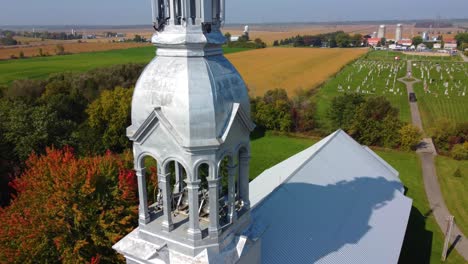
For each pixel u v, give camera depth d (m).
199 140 15.88
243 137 17.83
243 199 19.34
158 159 17.02
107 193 35.53
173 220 18.66
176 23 16.36
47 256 33.72
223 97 16.16
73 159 37.78
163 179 17.22
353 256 27.28
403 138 80.38
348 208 32.28
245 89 17.52
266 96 103.06
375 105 85.38
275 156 79.06
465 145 76.25
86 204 34.25
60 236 32.97
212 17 16.86
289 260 24.02
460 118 108.94
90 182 33.78
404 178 66.94
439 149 82.12
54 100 87.75
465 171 70.25
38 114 61.53
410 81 169.88
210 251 17.38
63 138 63.31
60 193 33.12
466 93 143.25
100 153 62.34
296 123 94.62
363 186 37.22
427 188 63.00
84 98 95.88
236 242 18.36
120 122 78.88
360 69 195.62
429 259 42.66
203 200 18.89
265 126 96.25
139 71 126.44
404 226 34.25
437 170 70.81
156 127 16.41
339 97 92.69
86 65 152.00
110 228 34.47
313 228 27.58
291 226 26.52
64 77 113.81
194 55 16.02
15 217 33.28
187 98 15.50
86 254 34.34
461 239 47.12
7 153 56.19
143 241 18.59
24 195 36.25
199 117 15.60
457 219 52.72
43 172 36.84
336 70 174.88
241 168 18.81
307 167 34.66
